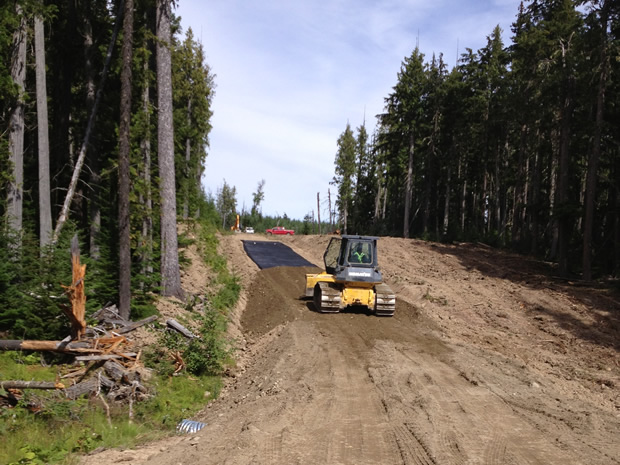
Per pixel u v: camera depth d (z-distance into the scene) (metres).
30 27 14.85
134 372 10.04
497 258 32.53
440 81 47.09
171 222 16.62
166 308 14.92
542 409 8.13
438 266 30.08
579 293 21.53
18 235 12.59
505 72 41.38
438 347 13.22
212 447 6.22
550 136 36.00
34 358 10.30
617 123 26.83
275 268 27.97
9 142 13.70
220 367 12.50
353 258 16.91
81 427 7.82
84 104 21.16
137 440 7.43
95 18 18.84
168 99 16.47
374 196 70.88
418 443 6.31
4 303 11.33
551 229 35.19
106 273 14.57
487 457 5.88
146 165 17.28
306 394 8.73
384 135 54.34
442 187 55.19
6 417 7.84
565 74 26.97
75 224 14.64
